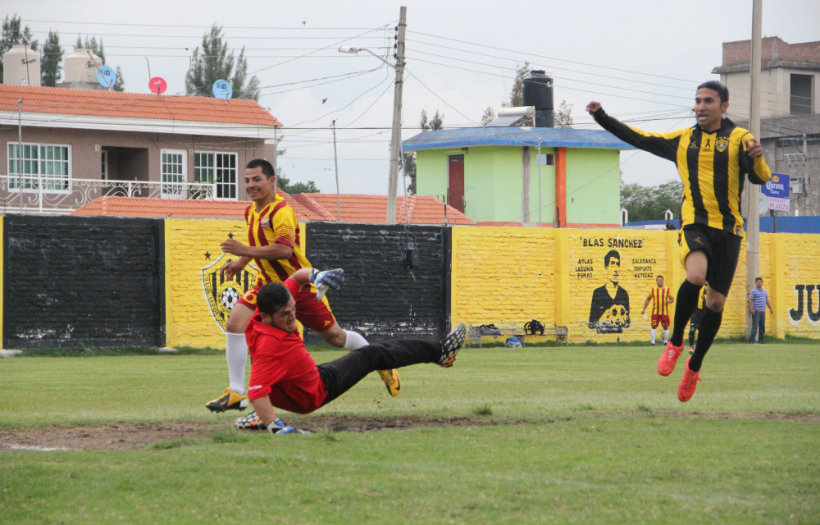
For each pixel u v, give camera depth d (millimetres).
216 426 14227
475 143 86312
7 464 10727
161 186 68750
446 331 46750
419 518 8406
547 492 9344
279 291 12945
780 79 117125
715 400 18094
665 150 14984
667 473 10312
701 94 14477
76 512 8672
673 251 52031
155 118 69500
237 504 8898
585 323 50094
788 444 12180
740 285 54438
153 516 8516
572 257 49812
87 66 84062
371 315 45125
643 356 37625
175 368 30141
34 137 66375
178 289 41344
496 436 12773
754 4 50969
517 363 32719
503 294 48344
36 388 22219
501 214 87375
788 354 38969
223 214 65000
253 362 13375
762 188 59312
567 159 89625
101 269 39812
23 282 38312
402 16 51656
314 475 10086
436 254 46750
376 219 75812
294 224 15531
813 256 56844
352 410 16203
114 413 16531
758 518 8500
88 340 39531
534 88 95000
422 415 15336
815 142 110250
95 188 68188
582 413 15562
